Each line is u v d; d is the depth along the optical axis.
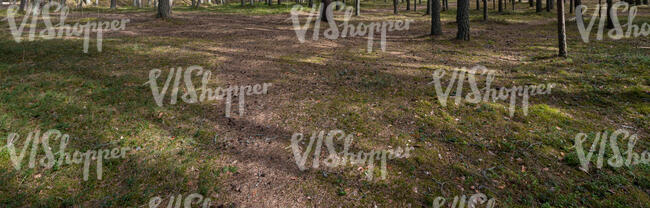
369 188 4.52
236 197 4.32
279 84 8.70
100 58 10.57
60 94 7.22
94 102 6.92
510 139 5.74
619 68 9.40
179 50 12.25
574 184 4.55
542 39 15.21
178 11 29.94
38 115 6.18
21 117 6.05
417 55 12.13
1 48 11.28
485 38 15.86
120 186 4.45
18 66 9.25
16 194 4.15
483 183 4.62
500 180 4.68
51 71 8.91
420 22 23.31
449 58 11.56
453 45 14.05
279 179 4.71
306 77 9.30
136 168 4.80
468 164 5.06
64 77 8.45
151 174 4.72
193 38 14.98
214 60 10.92
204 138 5.81
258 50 12.82
